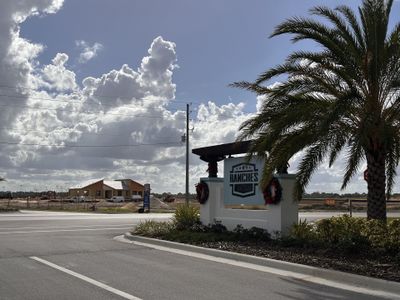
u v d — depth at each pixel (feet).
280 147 42.68
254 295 27.32
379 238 37.01
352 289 29.04
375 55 40.34
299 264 35.40
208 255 43.39
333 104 38.11
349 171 43.34
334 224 42.50
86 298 26.35
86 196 360.28
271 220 50.19
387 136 39.58
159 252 45.55
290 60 43.19
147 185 168.55
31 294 27.25
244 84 47.42
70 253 44.65
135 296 26.84
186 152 146.30
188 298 26.50
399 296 27.17
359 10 43.01
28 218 108.88
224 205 57.67
